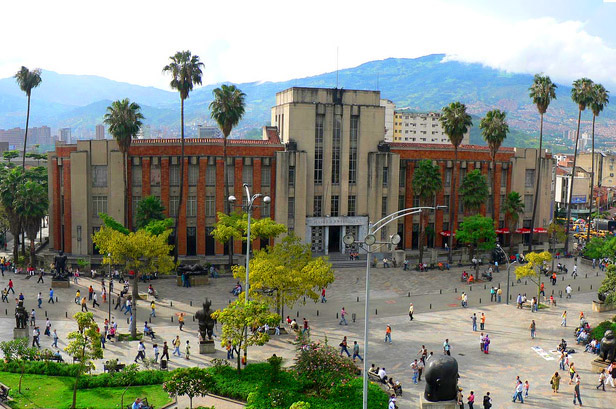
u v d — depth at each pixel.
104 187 88.75
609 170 194.75
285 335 55.19
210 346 49.41
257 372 42.44
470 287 77.19
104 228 71.44
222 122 82.50
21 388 39.75
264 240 92.81
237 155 90.38
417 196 101.12
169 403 38.34
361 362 48.66
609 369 45.72
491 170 105.12
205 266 83.12
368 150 97.38
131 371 42.06
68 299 65.56
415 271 86.88
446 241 103.50
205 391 38.56
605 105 109.19
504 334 58.09
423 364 46.25
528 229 107.44
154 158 88.50
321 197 95.69
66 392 39.62
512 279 83.62
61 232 91.81
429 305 68.69
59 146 90.44
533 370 48.31
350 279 80.81
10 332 53.31
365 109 96.50
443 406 38.84
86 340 37.28
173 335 54.22
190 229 90.50
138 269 57.12
